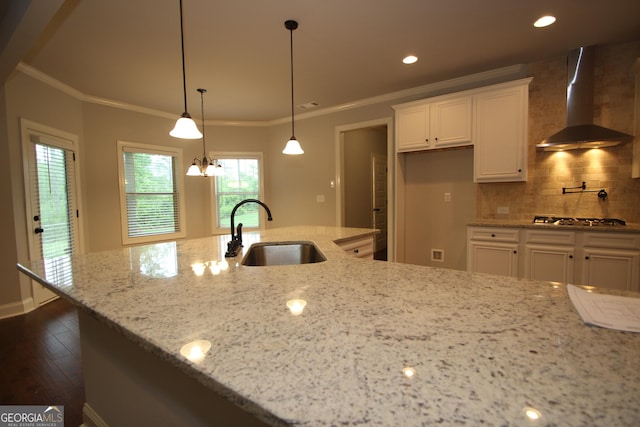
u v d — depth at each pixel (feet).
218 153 17.70
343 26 8.25
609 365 1.87
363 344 2.17
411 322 2.53
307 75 11.50
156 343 2.25
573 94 9.75
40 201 10.89
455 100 11.16
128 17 7.62
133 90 12.68
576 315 2.63
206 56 9.82
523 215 11.11
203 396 3.08
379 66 10.83
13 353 7.78
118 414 4.47
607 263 8.51
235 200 18.21
